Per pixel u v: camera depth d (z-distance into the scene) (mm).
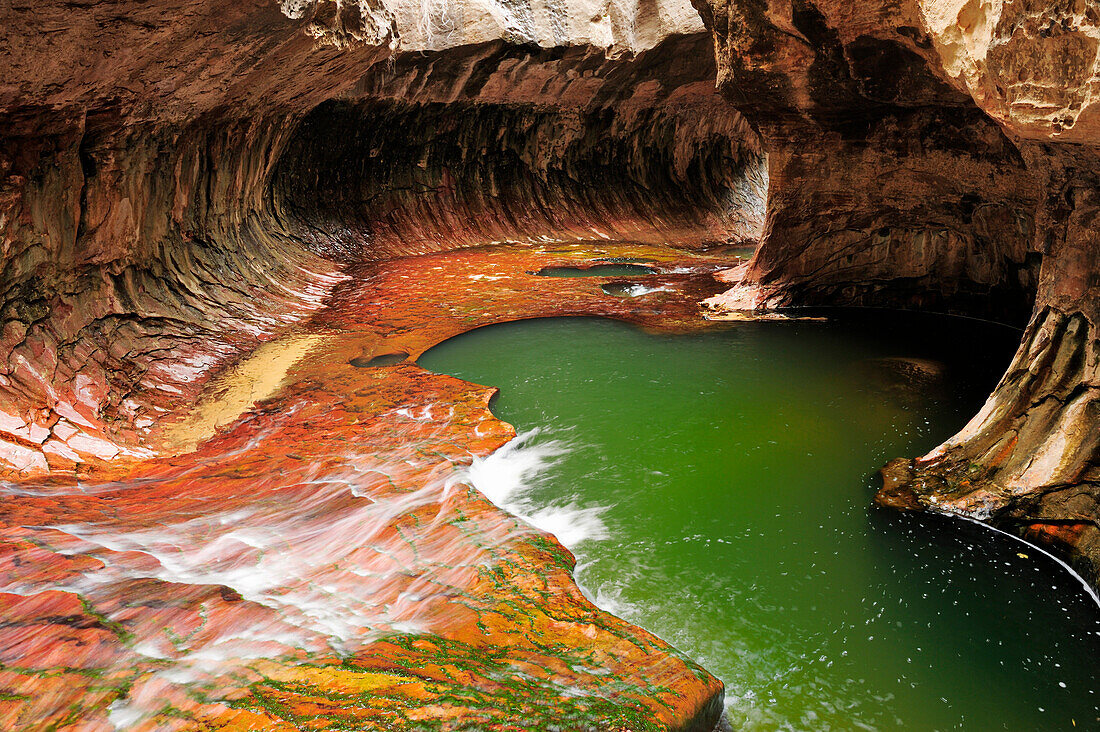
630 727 2992
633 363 8883
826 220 11320
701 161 23688
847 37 8633
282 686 2918
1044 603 4465
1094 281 4945
